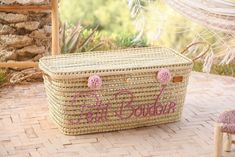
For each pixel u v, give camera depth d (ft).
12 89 10.22
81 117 8.25
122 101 8.34
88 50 11.77
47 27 10.44
